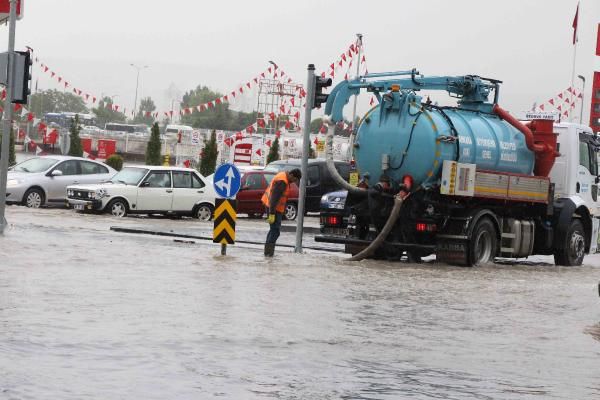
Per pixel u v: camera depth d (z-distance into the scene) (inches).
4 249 970.7
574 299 881.5
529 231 1267.2
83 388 420.8
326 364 511.8
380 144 1182.9
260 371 483.2
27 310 609.9
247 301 716.0
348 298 780.6
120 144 4913.9
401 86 1235.2
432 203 1167.6
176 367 478.0
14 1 1130.0
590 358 581.6
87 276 802.8
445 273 1064.8
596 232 1380.4
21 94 1138.7
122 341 532.7
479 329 668.7
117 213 1708.9
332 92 1242.0
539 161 1286.9
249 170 2071.9
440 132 1155.3
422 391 461.1
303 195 1218.0
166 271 878.4
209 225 1665.8
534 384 494.6
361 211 1211.2
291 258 1108.5
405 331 637.9
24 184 1747.0
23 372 441.7
